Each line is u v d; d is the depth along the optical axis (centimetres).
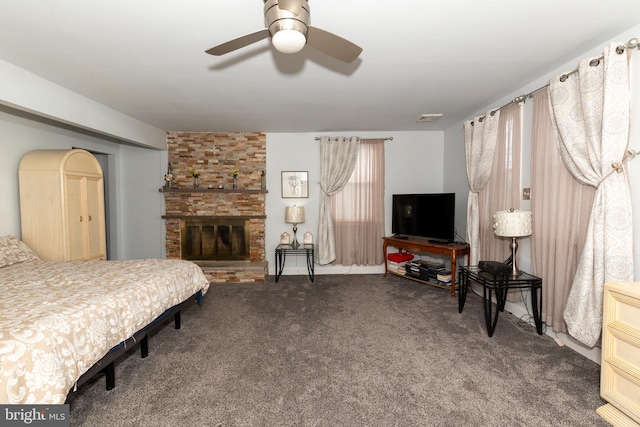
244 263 463
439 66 238
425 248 391
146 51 210
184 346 242
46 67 235
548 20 176
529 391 183
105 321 167
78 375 143
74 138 387
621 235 188
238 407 170
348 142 462
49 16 168
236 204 473
